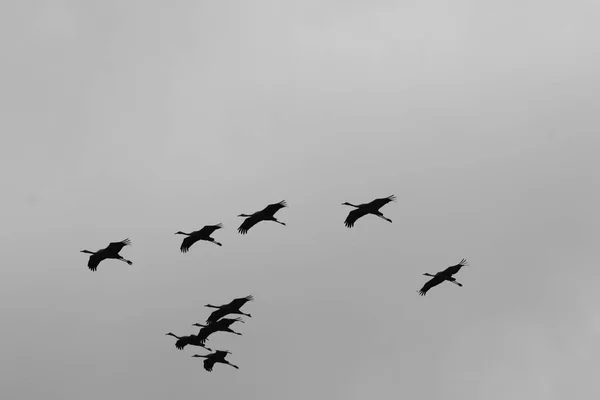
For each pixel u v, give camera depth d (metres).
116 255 80.44
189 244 81.00
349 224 78.75
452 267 81.94
